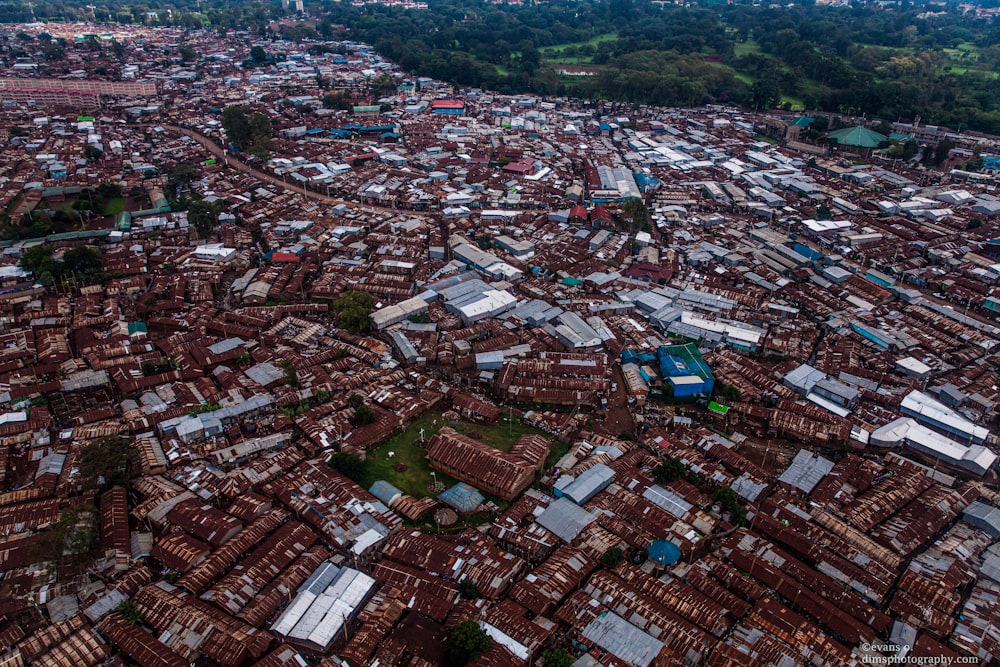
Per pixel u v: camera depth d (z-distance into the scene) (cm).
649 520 8312
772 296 14712
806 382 11081
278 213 18412
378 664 6469
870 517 8506
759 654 6550
